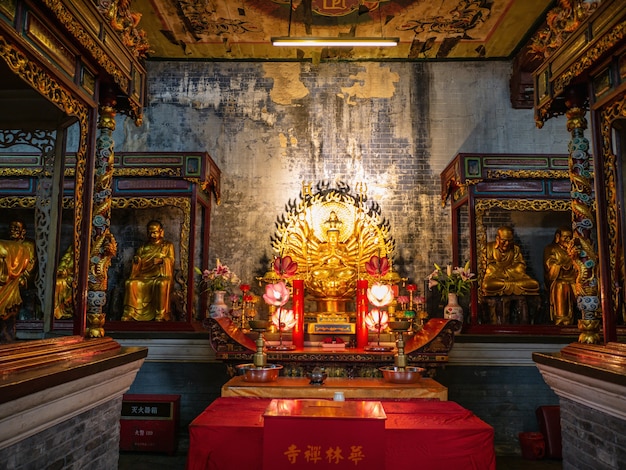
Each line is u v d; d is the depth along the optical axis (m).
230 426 3.67
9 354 2.88
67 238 6.77
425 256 8.22
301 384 5.00
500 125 8.54
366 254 8.12
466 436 3.63
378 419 3.24
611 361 3.42
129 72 4.42
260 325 6.56
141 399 6.43
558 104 4.57
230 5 7.36
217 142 8.54
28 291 3.88
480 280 7.58
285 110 8.62
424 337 5.95
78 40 3.53
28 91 3.83
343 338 6.95
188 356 7.07
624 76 3.61
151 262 7.77
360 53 8.56
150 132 8.56
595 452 3.48
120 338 7.07
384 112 8.59
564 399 3.96
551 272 7.73
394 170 8.45
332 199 8.31
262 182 8.42
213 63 8.69
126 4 4.29
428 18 7.63
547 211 8.22
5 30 2.86
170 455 6.31
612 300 3.79
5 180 4.27
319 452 3.22
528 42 8.09
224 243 8.26
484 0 7.19
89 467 3.41
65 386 2.90
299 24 7.80
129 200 7.47
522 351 6.98
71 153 6.86
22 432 2.57
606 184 3.88
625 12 3.38
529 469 6.11
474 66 8.69
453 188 8.02
